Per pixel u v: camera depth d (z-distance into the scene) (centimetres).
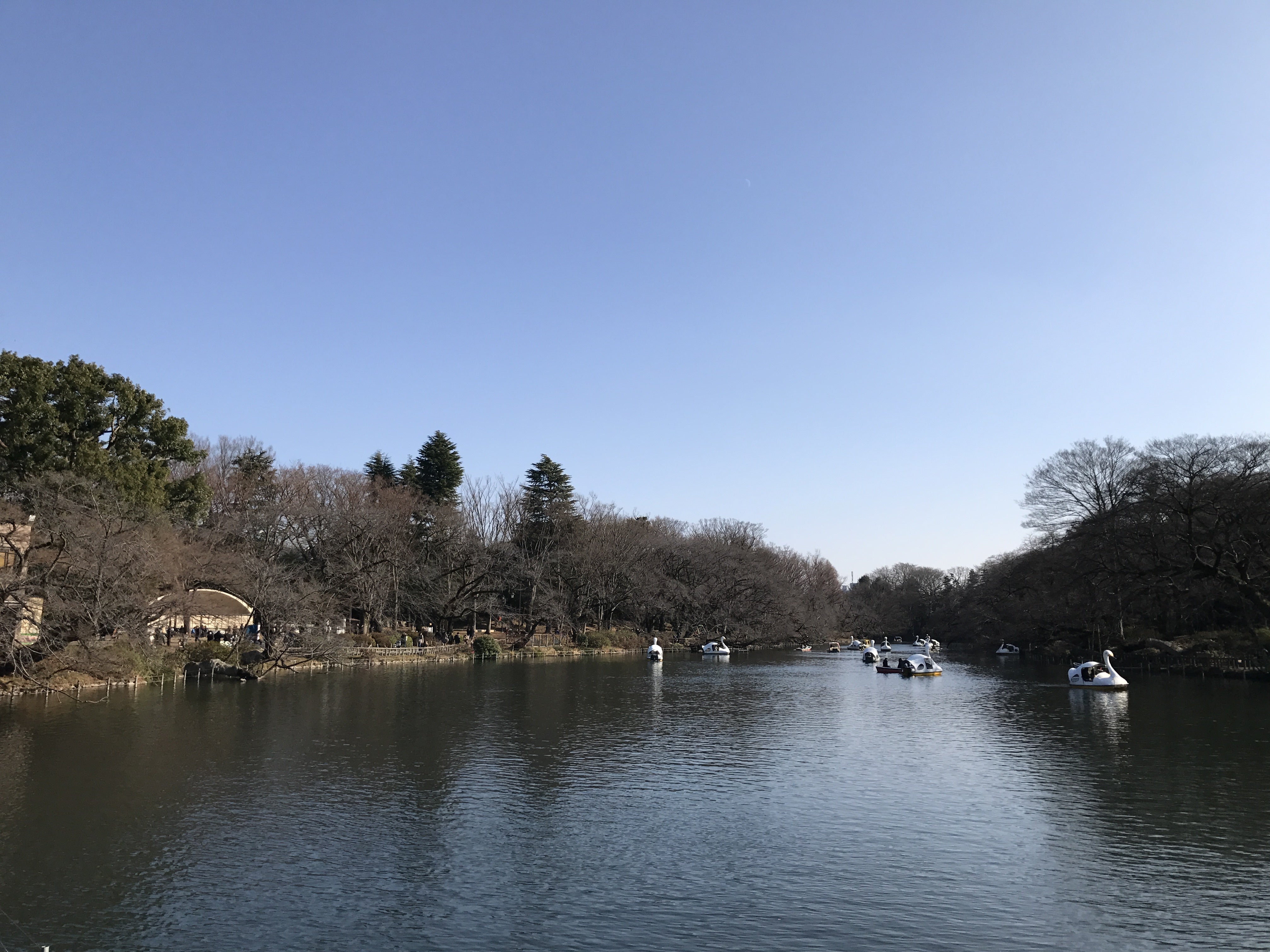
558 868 2256
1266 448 7312
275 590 6888
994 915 1942
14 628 4478
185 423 7075
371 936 1817
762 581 13612
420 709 5166
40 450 5756
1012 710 5488
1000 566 14775
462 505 11775
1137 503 8038
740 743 4134
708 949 1761
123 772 3222
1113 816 2755
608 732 4441
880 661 10569
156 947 1750
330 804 2848
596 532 12525
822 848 2428
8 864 2217
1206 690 6719
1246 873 2225
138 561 5144
